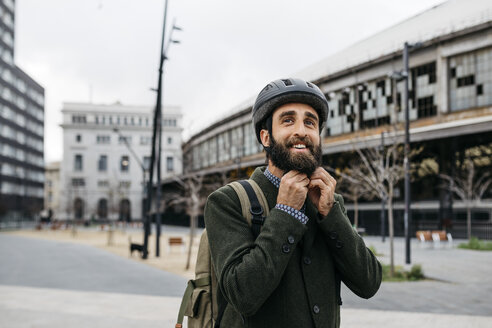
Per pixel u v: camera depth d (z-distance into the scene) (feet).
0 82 237.86
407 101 49.06
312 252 4.48
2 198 230.89
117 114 267.80
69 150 261.44
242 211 4.60
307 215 4.59
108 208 243.40
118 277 39.40
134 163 264.72
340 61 126.31
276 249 4.06
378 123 107.45
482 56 87.92
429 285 31.68
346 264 4.57
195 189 90.94
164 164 260.21
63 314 23.15
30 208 258.57
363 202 110.32
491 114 85.76
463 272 37.55
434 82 95.86
